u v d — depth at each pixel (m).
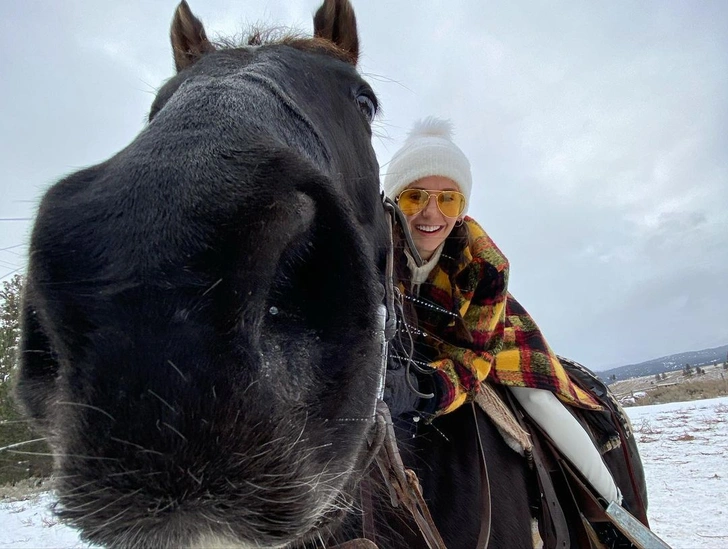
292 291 0.91
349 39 2.46
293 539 0.85
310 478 0.86
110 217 0.79
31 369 0.98
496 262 2.27
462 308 2.24
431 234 2.35
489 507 1.93
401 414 2.02
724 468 8.59
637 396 26.97
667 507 6.85
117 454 0.71
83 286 0.76
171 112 0.97
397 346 1.94
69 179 0.94
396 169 2.70
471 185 2.73
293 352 0.88
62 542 5.58
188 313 0.74
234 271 0.76
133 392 0.72
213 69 1.33
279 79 1.39
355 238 0.97
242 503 0.77
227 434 0.74
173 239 0.75
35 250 0.80
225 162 0.82
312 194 0.90
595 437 3.08
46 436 0.94
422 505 1.64
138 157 0.85
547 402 2.59
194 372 0.73
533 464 2.40
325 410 0.91
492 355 2.26
